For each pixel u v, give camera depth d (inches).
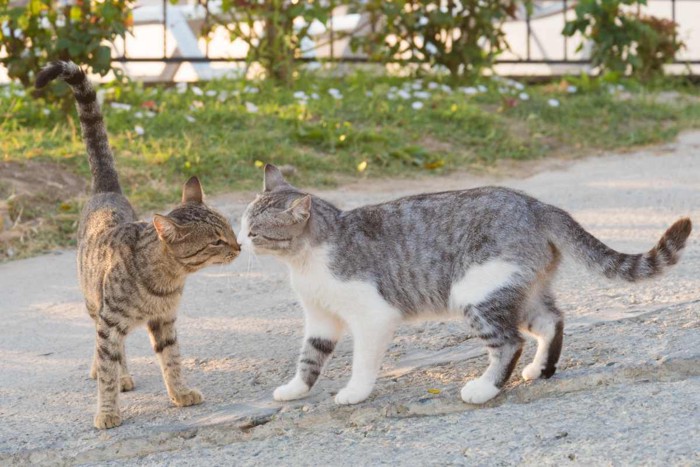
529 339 242.2
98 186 268.8
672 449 172.1
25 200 371.2
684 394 193.8
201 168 414.9
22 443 206.2
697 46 694.5
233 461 190.5
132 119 458.3
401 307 213.9
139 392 235.5
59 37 452.8
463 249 207.3
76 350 265.0
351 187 419.2
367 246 213.0
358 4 557.0
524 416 194.1
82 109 266.8
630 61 600.7
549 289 216.4
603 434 181.2
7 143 411.8
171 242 212.4
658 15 707.4
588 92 569.0
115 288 213.0
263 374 238.5
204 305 294.7
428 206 214.5
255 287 308.8
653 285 270.7
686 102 575.2
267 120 478.0
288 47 546.6
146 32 621.6
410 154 455.2
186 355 254.8
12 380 244.5
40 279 323.9
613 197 394.6
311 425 206.5
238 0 526.0
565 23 599.5
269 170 239.9
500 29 581.9
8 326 284.0
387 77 571.5
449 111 502.3
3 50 474.6
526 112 524.7
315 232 212.4
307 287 215.6
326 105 499.5
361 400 210.7
